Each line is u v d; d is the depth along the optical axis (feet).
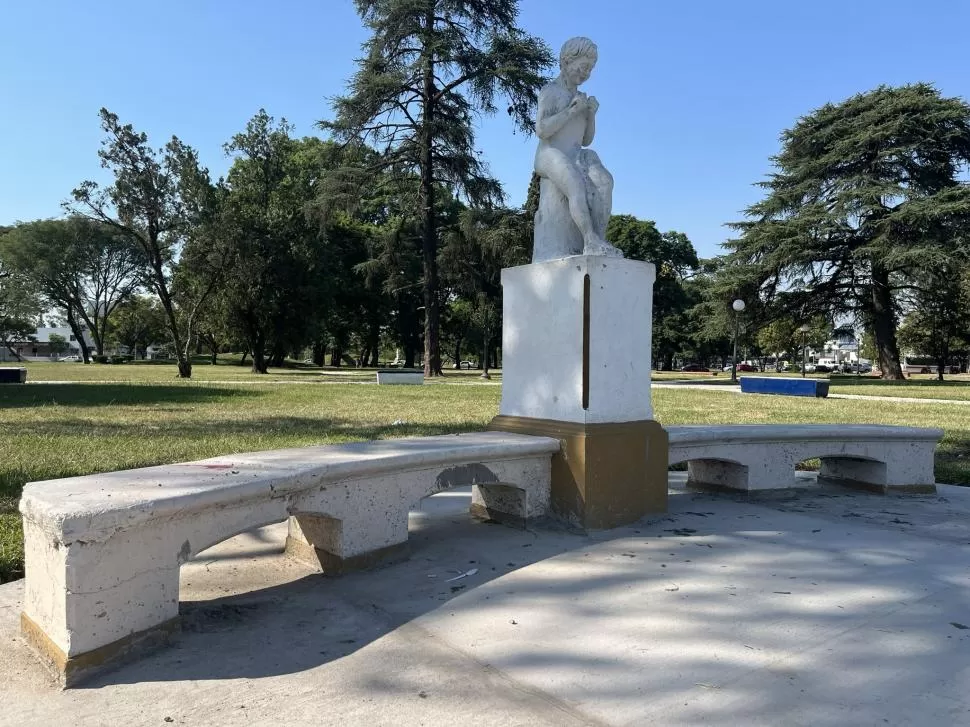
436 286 118.11
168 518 9.56
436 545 14.44
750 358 326.03
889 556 13.65
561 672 8.64
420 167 113.09
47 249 201.77
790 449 19.72
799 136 130.00
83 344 232.73
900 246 105.91
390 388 76.74
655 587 11.72
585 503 15.05
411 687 8.33
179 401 53.52
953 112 111.75
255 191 124.36
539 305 16.38
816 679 8.45
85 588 8.62
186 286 130.93
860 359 353.92
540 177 17.37
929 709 7.73
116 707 7.89
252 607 11.03
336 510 12.42
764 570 12.66
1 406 47.29
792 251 116.78
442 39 98.07
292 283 128.67
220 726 7.47
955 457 27.78
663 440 16.49
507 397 17.49
